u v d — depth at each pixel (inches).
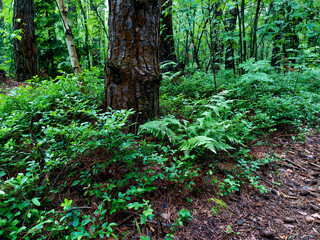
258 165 118.7
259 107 180.5
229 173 106.7
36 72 307.1
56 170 91.0
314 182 104.7
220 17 227.9
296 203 91.4
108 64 119.9
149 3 116.3
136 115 120.9
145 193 86.4
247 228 76.0
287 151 136.0
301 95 206.8
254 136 148.4
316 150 137.1
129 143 89.7
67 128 86.5
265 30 248.7
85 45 400.8
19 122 109.5
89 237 59.8
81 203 79.4
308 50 200.7
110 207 76.1
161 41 299.1
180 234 70.9
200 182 95.3
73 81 153.3
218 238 70.7
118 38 116.1
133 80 118.3
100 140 88.4
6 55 348.8
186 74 303.9
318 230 76.1
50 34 364.5
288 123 170.6
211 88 218.4
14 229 58.1
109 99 125.0
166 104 162.2
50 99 133.0
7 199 71.7
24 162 91.9
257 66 196.1
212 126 124.6
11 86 261.7
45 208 73.0
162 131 108.0
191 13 262.7
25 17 285.3
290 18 263.4
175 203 84.7
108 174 90.7
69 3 402.6
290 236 73.0
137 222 73.9
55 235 65.8
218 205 86.3
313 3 232.5
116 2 114.0
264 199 93.5
